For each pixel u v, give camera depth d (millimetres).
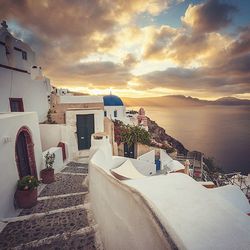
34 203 5535
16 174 5648
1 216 4762
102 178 3545
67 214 4852
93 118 13500
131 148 18641
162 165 18359
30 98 10922
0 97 8297
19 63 10031
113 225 2857
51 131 11320
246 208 4887
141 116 33750
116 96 31031
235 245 1392
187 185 2305
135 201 2047
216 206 1866
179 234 1475
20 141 6520
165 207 1840
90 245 3594
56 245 3611
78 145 13266
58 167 9266
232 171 66125
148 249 1756
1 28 8719
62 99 14648
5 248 3648
